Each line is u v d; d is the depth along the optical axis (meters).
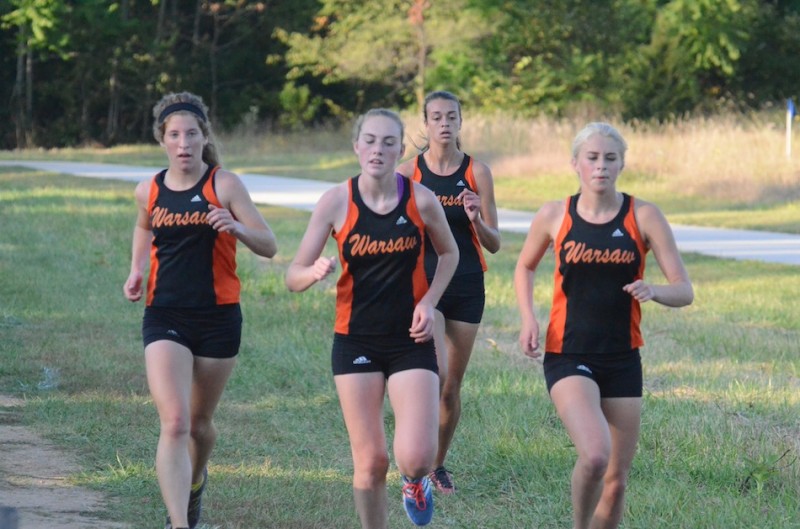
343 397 15.89
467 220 21.66
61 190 77.69
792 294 41.41
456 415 20.94
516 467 21.27
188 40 168.62
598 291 16.00
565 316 16.16
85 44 152.75
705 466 20.77
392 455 22.47
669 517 18.58
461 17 140.38
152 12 166.25
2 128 158.12
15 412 24.97
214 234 16.97
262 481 20.61
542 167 87.56
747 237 57.56
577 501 15.59
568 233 16.16
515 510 19.45
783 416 24.59
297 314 36.66
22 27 148.88
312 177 97.81
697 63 130.38
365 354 15.95
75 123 157.25
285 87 156.00
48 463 21.30
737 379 27.98
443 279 16.25
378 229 15.74
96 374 28.52
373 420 15.75
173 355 16.59
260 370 29.22
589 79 137.00
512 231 59.88
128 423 24.16
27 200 70.31
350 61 144.50
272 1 166.38
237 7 162.25
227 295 17.16
